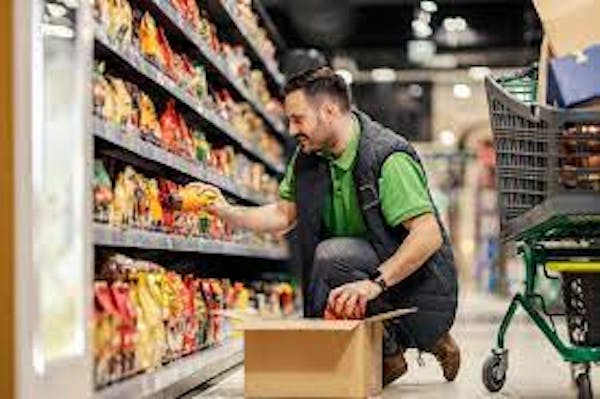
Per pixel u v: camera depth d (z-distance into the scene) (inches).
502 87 148.5
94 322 117.6
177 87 183.2
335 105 151.6
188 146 198.4
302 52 395.5
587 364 137.5
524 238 146.3
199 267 252.7
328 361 130.6
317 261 155.0
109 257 142.9
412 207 148.1
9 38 108.7
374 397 144.1
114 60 163.8
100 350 119.3
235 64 261.7
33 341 108.1
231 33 274.8
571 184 126.5
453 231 631.2
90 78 116.7
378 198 151.9
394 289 160.9
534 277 149.0
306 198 158.2
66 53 114.0
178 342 165.5
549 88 135.5
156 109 199.0
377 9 513.0
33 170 109.0
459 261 627.8
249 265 339.6
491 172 619.8
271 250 313.3
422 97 622.8
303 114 150.3
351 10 498.0
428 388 167.8
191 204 168.7
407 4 503.5
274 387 131.3
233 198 280.4
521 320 370.9
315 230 158.4
